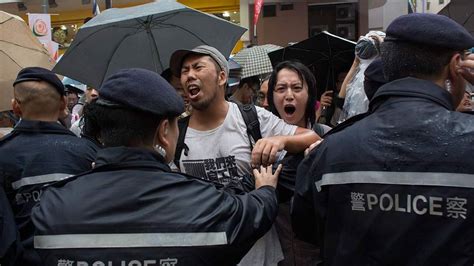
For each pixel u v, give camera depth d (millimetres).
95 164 1438
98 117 1409
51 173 1910
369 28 14617
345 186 1390
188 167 1959
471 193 1212
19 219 1888
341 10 14000
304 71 2377
